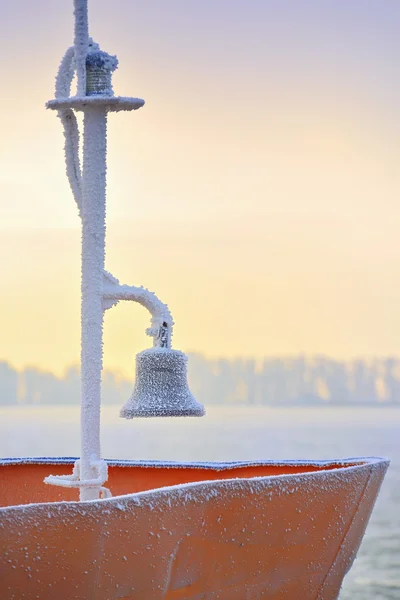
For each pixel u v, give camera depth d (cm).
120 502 285
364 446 3366
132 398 366
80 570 281
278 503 329
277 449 3111
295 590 351
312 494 341
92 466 346
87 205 356
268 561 335
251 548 327
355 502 365
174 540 302
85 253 356
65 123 365
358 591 948
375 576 1019
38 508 270
